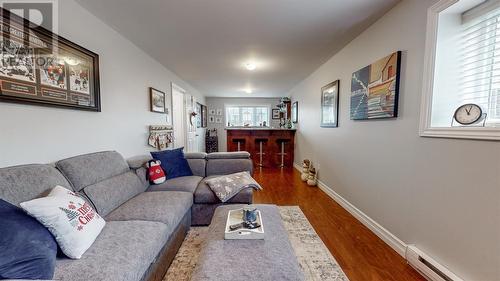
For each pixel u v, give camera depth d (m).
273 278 1.01
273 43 2.91
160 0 1.90
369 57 2.40
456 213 1.41
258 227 1.41
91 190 1.62
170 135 4.23
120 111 2.64
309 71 4.36
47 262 0.97
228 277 1.01
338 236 2.19
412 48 1.77
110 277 1.00
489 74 1.39
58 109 1.75
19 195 1.18
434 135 1.55
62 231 1.11
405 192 1.86
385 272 1.65
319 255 1.86
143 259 1.19
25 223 1.01
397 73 1.92
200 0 1.90
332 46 3.00
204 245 1.32
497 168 1.18
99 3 1.95
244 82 5.55
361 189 2.55
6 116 1.39
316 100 4.24
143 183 2.31
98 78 2.19
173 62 3.78
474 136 1.28
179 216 1.82
